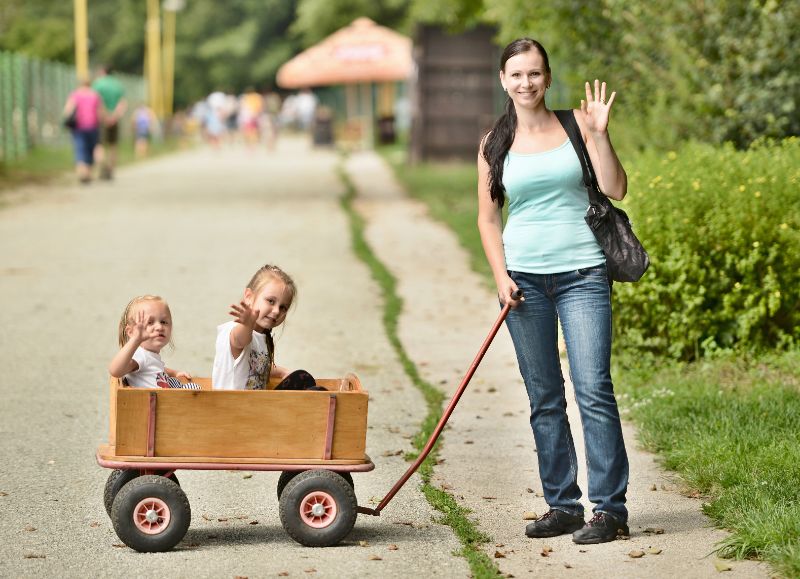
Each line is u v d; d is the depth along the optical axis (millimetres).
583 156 12617
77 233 39469
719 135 26438
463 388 12938
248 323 12438
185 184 61688
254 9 173875
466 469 15328
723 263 20016
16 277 30391
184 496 12320
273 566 11891
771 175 20484
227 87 176250
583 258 12641
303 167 77312
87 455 15945
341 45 98250
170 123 142750
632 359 19969
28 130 78062
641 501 13875
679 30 27328
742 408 16703
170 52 159250
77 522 13289
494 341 23516
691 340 19969
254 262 33156
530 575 11609
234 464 12312
